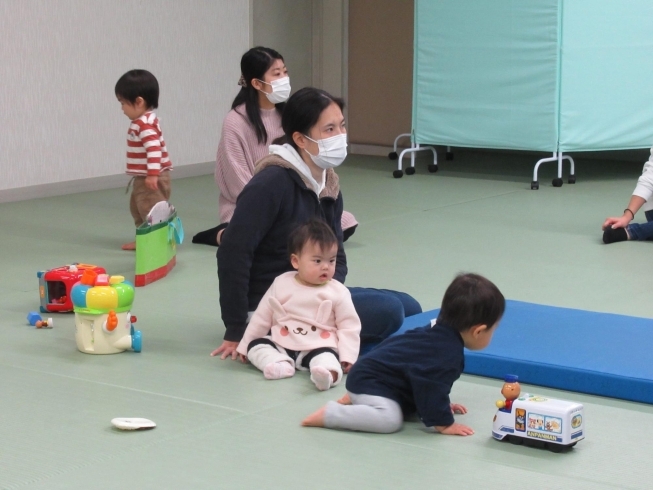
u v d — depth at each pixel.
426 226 5.31
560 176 6.64
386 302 2.97
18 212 5.76
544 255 4.59
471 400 2.65
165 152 4.89
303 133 2.94
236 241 2.93
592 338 2.99
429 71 7.05
